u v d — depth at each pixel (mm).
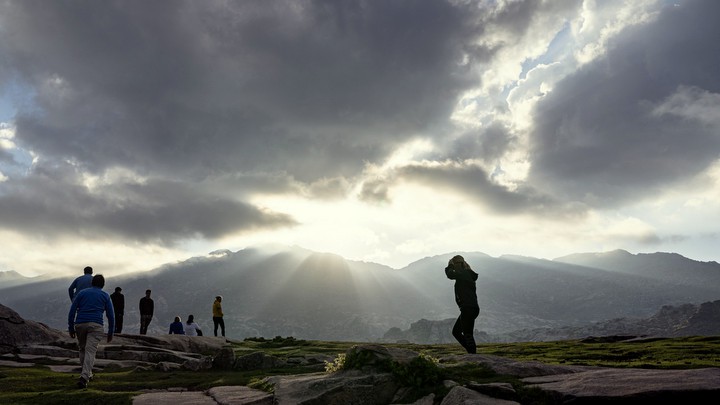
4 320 21219
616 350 19031
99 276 14273
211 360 17422
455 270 14375
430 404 8086
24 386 13195
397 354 9492
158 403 9930
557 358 16703
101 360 19609
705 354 15422
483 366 9648
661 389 6512
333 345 30781
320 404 8352
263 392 10203
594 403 6754
